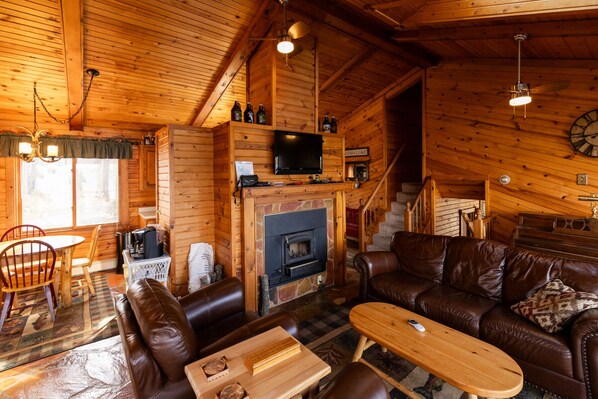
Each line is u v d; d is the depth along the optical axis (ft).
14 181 14.62
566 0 7.93
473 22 11.23
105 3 9.73
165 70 13.01
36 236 14.42
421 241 11.50
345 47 15.34
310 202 13.52
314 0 11.25
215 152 12.67
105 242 17.38
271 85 12.06
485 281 9.43
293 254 13.21
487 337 7.86
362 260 11.31
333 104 21.24
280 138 11.98
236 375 4.95
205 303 7.77
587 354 6.33
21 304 12.26
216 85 14.38
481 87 15.38
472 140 15.80
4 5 9.03
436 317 8.98
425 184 17.62
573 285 7.95
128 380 7.76
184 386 5.38
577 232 11.65
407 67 18.71
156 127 17.49
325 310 11.76
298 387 4.74
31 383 7.63
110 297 13.16
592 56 11.97
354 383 4.66
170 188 11.98
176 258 12.18
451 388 7.29
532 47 12.26
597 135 12.08
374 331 7.19
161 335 5.09
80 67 11.42
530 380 7.18
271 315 7.00
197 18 11.10
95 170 17.15
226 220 11.91
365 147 22.30
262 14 11.21
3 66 11.16
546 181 13.56
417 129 23.61
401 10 11.21
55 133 15.19
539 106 13.60
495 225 15.15
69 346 9.29
